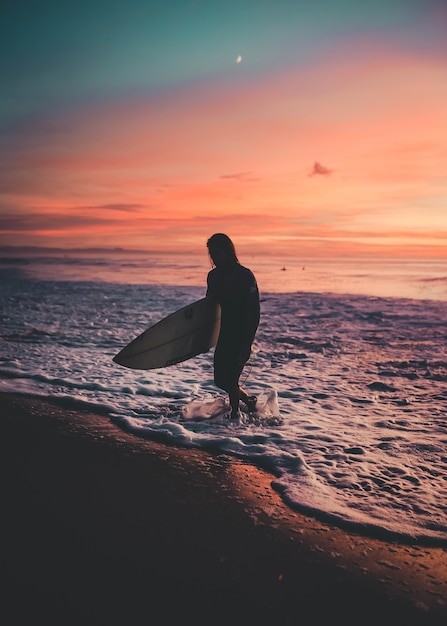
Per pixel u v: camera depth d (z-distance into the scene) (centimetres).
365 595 209
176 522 267
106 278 2836
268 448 377
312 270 4216
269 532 258
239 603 203
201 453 367
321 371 657
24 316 1159
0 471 328
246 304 414
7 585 211
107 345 816
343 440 397
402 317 1223
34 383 559
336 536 255
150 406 482
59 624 188
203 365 680
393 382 599
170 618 193
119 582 214
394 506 287
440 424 439
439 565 232
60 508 279
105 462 346
